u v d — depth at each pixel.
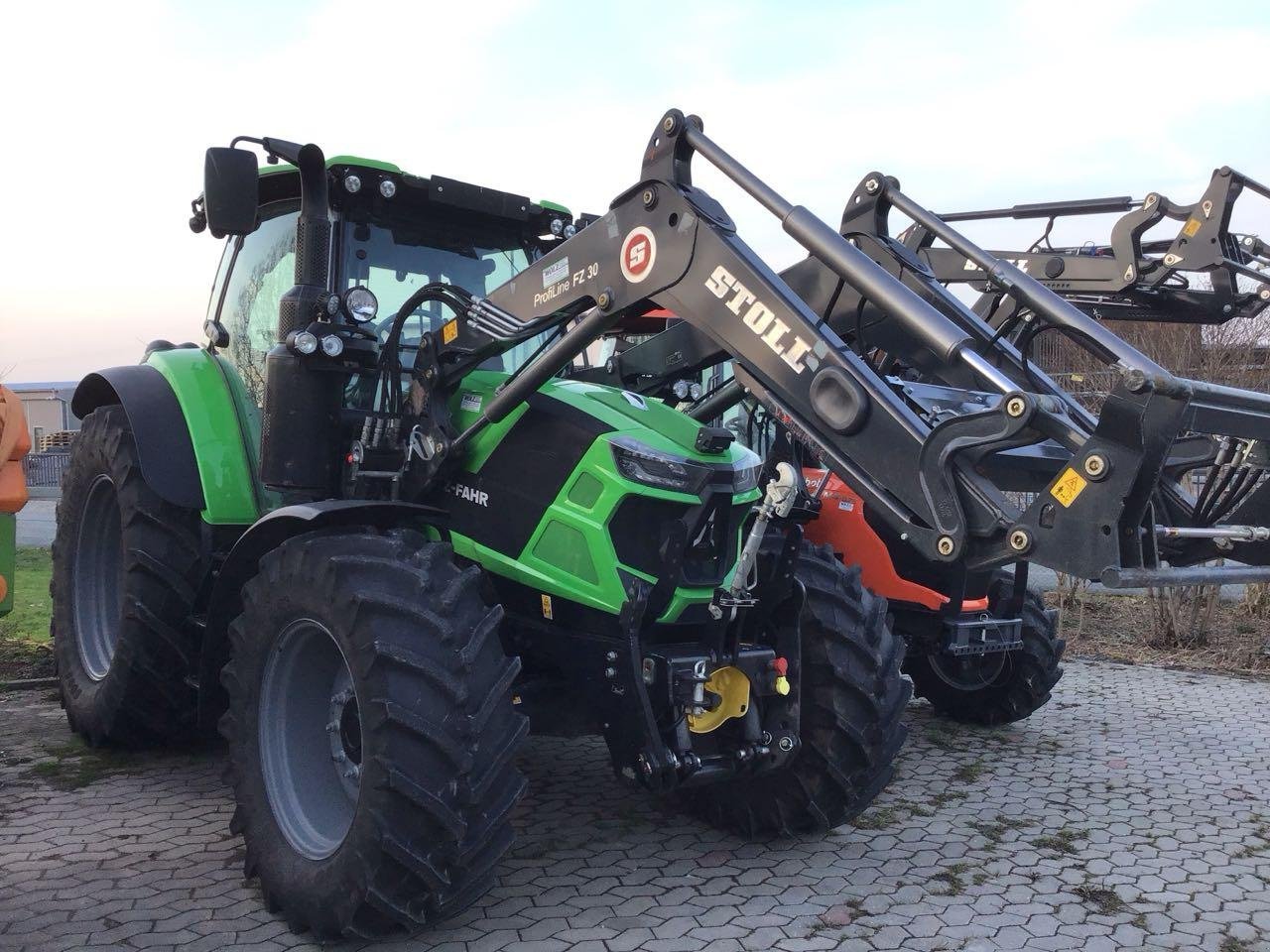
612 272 3.23
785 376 2.85
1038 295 2.68
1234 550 3.02
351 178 3.90
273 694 3.25
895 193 3.97
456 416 3.71
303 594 3.06
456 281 4.23
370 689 2.82
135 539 4.23
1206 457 3.11
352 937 2.90
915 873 3.50
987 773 4.73
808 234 2.79
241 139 3.59
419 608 2.89
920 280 4.01
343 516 3.17
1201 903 3.30
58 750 4.59
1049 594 10.03
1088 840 3.85
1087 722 5.74
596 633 3.27
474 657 2.88
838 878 3.44
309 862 2.97
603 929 3.00
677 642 3.39
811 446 2.84
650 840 3.76
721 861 3.57
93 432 4.68
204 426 4.19
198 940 2.89
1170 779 4.63
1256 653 7.74
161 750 4.59
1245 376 9.04
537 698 3.49
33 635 6.90
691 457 3.30
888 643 3.79
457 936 2.95
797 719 3.42
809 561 3.79
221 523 4.09
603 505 3.19
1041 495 2.43
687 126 3.08
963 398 4.00
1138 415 2.29
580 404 3.42
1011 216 6.49
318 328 3.52
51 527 16.36
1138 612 9.35
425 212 4.21
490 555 3.47
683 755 3.19
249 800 3.18
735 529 3.47
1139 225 6.19
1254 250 6.39
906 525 2.62
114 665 4.25
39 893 3.16
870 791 3.69
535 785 4.37
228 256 4.71
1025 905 3.25
